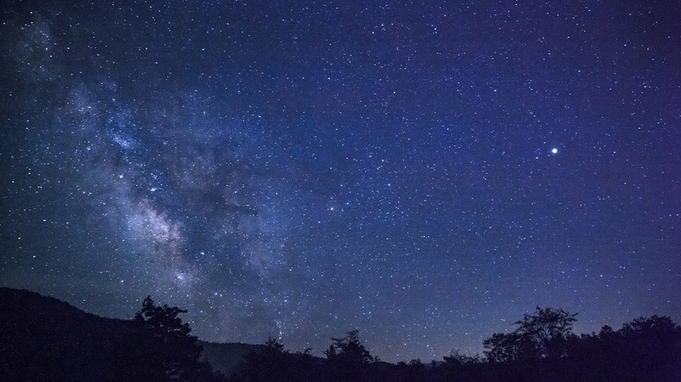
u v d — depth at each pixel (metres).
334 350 25.05
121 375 20.06
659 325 27.78
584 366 24.14
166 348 21.20
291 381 22.59
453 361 26.66
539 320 28.44
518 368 24.97
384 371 25.48
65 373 22.11
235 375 23.61
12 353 22.45
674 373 21.80
